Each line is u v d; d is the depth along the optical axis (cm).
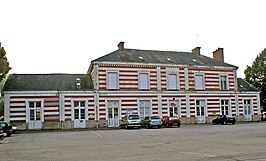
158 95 3616
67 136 2167
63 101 3312
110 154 1102
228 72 4025
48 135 2367
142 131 2516
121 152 1147
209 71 3912
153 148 1249
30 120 3234
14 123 3181
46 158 1054
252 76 4919
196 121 3747
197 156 993
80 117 3344
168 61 3759
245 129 2338
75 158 1031
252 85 4597
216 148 1191
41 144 1588
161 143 1449
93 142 1612
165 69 3691
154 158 973
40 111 3269
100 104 3400
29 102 3256
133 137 1889
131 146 1352
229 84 4009
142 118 3266
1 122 2417
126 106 3475
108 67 3466
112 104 3447
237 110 3991
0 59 2886
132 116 3091
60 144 1550
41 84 3416
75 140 1783
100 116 3384
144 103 3559
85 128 3266
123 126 3162
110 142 1585
